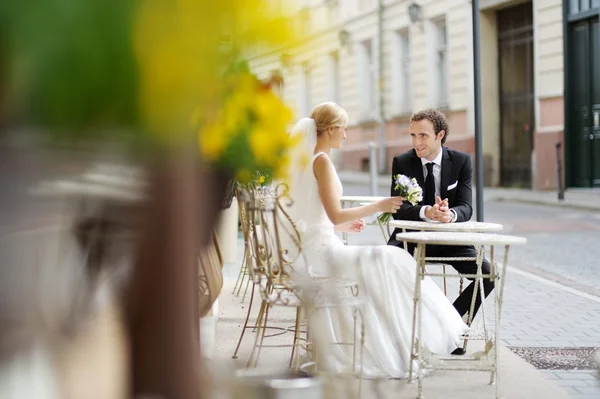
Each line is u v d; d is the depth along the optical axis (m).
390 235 7.05
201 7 1.52
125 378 2.03
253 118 2.35
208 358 2.61
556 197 22.55
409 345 5.71
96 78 1.42
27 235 1.91
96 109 1.44
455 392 5.34
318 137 5.89
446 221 6.12
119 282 2.00
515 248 13.80
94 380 2.11
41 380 2.09
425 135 6.62
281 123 2.44
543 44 24.41
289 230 5.78
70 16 1.39
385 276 5.73
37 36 1.38
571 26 23.55
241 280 9.50
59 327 2.14
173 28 1.48
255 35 1.61
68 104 1.42
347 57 35.41
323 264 5.70
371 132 34.25
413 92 31.16
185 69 1.50
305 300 4.92
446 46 29.11
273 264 5.34
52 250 2.00
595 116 22.98
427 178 6.69
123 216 1.89
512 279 10.68
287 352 6.22
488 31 26.98
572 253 13.12
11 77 1.40
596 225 16.98
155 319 1.98
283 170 2.64
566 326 7.75
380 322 5.71
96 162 1.62
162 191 1.84
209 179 2.35
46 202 1.82
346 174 35.25
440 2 28.81
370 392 5.26
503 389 5.45
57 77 1.40
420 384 5.16
